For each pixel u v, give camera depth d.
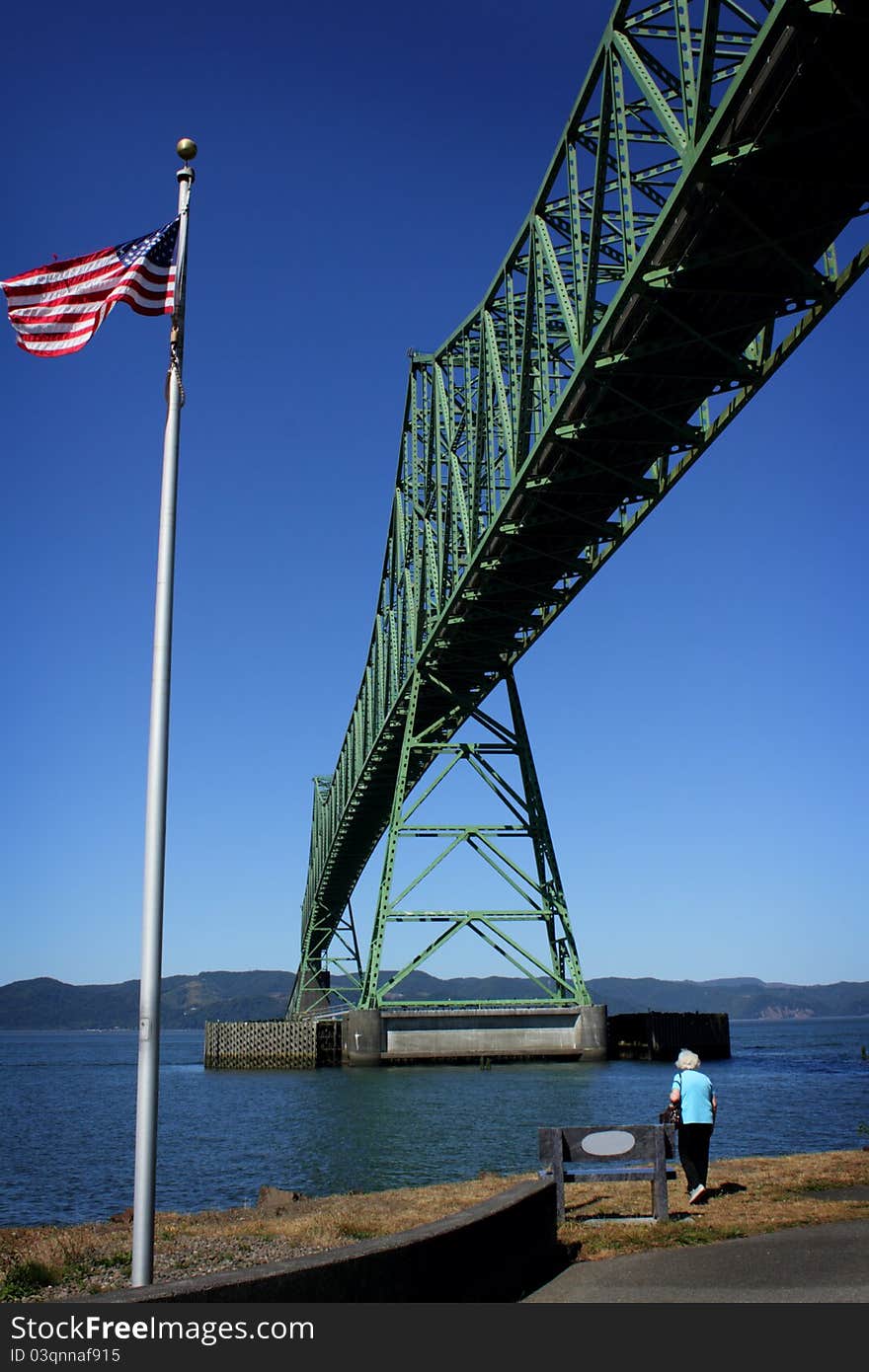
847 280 31.02
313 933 139.38
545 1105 38.91
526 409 42.59
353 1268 8.38
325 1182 23.75
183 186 13.97
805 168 29.06
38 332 14.06
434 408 58.50
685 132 28.81
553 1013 63.75
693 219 31.25
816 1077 58.31
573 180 36.31
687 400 37.81
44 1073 98.56
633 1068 60.84
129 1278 12.27
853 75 26.14
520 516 46.53
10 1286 11.82
